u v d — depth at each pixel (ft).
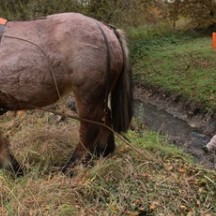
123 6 35.37
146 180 12.85
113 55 12.85
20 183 12.35
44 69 12.50
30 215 10.96
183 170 13.55
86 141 13.41
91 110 13.04
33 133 15.78
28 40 12.44
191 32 38.70
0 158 13.25
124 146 14.98
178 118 24.52
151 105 27.50
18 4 30.35
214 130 21.58
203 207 11.69
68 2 32.60
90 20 12.89
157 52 33.58
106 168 13.06
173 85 27.35
